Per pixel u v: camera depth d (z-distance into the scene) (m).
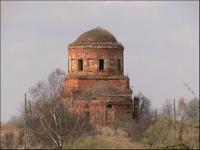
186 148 54.50
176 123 56.75
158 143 71.69
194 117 54.09
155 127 82.12
